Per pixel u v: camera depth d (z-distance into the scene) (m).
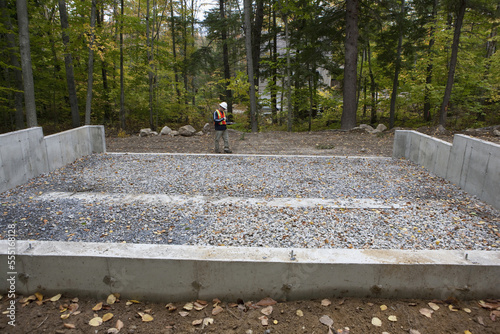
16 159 6.09
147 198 5.40
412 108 20.47
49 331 2.72
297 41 16.34
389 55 15.85
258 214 4.71
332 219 4.53
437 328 2.74
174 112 18.98
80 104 18.03
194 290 3.08
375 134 12.80
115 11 14.82
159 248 3.18
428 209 4.95
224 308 3.02
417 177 6.84
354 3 13.49
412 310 2.95
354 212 4.81
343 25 15.25
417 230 4.18
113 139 12.39
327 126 20.14
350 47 13.88
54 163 7.38
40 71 15.33
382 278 3.03
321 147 10.34
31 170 6.57
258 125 16.89
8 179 5.84
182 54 23.50
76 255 3.02
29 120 8.95
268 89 15.77
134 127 18.20
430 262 3.00
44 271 3.08
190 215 4.67
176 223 4.38
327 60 15.86
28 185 6.12
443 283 3.04
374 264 2.97
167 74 16.28
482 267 2.98
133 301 3.11
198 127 19.97
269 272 3.00
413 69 16.75
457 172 6.19
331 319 2.84
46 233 4.05
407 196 5.61
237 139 12.27
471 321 2.82
